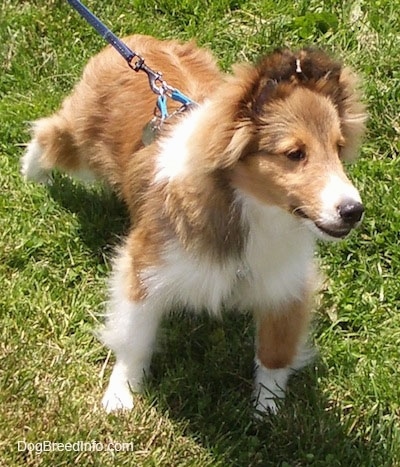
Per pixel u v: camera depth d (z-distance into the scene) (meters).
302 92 3.88
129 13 7.21
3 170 6.00
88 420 4.59
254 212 4.16
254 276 4.43
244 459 4.52
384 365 5.01
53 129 5.61
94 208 5.81
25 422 4.56
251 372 4.99
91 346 5.08
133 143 4.96
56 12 7.09
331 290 5.40
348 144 4.16
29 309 5.17
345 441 4.59
